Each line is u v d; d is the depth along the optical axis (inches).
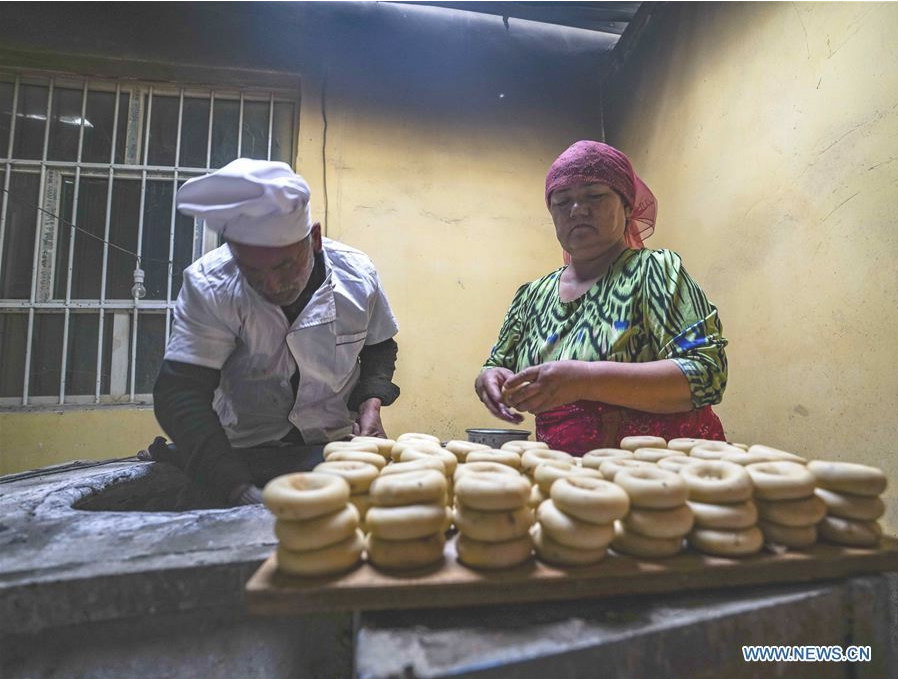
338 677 29.7
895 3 65.9
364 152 131.2
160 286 121.0
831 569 28.2
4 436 104.6
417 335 127.7
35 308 113.3
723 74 99.1
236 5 129.3
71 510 38.5
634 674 22.4
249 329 52.1
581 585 25.5
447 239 133.0
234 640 29.3
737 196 94.0
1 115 118.3
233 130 130.6
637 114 131.1
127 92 125.3
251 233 42.2
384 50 137.4
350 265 61.6
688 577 26.5
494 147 140.6
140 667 27.9
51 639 27.8
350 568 26.0
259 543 30.9
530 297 69.4
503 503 26.1
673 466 33.0
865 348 67.6
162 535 32.4
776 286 83.7
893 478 63.2
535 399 48.9
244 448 56.8
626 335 52.3
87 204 119.9
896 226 64.2
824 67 76.4
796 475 29.4
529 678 20.6
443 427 126.5
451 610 24.8
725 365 48.9
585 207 55.7
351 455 35.4
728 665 24.2
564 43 151.7
